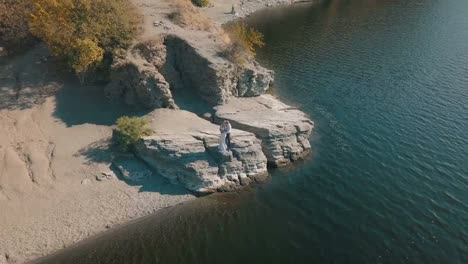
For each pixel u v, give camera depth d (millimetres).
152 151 33500
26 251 27875
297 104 46062
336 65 55688
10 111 37531
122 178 33312
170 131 35688
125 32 40688
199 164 33250
